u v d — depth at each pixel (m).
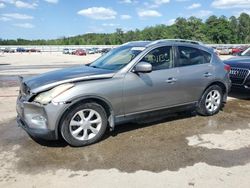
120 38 120.75
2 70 18.38
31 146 4.71
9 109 7.18
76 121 4.62
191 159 4.25
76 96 4.46
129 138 5.06
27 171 3.90
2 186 3.54
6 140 4.99
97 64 5.69
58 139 4.92
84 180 3.67
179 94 5.72
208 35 102.62
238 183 3.59
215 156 4.35
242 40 112.31
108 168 3.97
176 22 102.94
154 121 5.98
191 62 5.94
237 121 6.06
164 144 4.80
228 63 8.51
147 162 4.15
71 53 60.78
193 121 6.02
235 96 8.62
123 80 4.94
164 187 3.50
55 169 3.95
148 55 5.30
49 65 23.25
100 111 4.79
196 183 3.59
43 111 4.36
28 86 4.63
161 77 5.38
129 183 3.59
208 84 6.16
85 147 4.68
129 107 5.09
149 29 117.62
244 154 4.43
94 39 128.88
